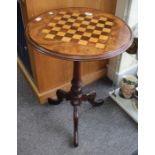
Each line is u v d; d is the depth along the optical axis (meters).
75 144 1.32
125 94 1.61
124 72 1.77
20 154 1.29
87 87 1.78
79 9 1.30
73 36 1.03
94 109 1.59
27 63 1.68
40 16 1.20
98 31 1.08
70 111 1.57
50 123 1.48
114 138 1.40
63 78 1.63
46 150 1.32
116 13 1.53
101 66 1.81
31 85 1.69
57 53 0.92
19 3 1.28
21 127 1.45
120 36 1.05
